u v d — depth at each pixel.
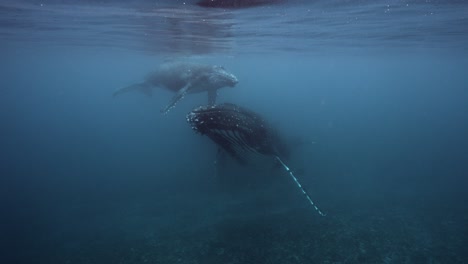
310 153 34.81
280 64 59.53
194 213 18.62
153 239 15.38
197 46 27.94
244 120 8.91
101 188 27.59
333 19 16.17
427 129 71.25
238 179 23.95
